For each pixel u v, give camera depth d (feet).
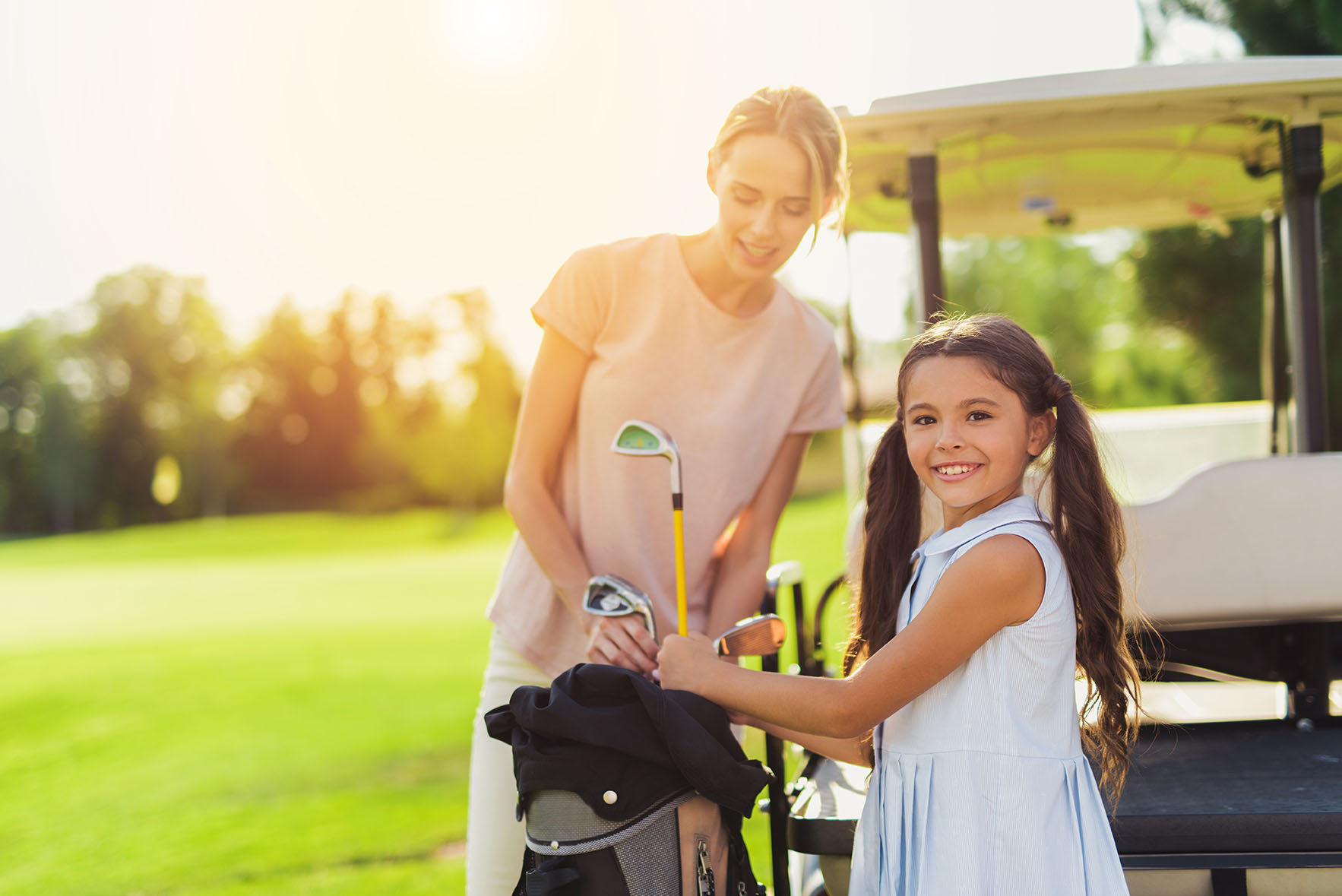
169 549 125.39
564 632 6.62
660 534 6.57
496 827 6.50
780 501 7.04
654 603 6.49
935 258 7.68
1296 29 28.22
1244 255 31.65
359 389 213.05
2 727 27.22
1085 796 5.06
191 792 19.44
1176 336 38.09
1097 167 9.79
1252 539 7.09
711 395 6.56
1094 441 5.46
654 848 5.00
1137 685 5.54
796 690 5.15
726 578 6.86
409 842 15.07
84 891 13.76
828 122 6.05
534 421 6.59
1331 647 7.37
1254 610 7.08
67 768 22.21
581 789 4.96
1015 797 4.91
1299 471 7.11
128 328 210.59
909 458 5.67
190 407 208.13
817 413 7.11
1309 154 7.73
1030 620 5.07
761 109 5.96
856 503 9.56
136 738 25.12
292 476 212.02
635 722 5.05
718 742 5.16
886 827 5.26
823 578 44.57
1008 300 71.67
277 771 20.84
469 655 37.06
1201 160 9.52
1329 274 27.35
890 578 5.93
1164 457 11.50
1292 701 7.39
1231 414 11.53
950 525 5.54
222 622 53.47
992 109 7.38
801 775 6.91
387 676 32.78
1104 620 5.40
